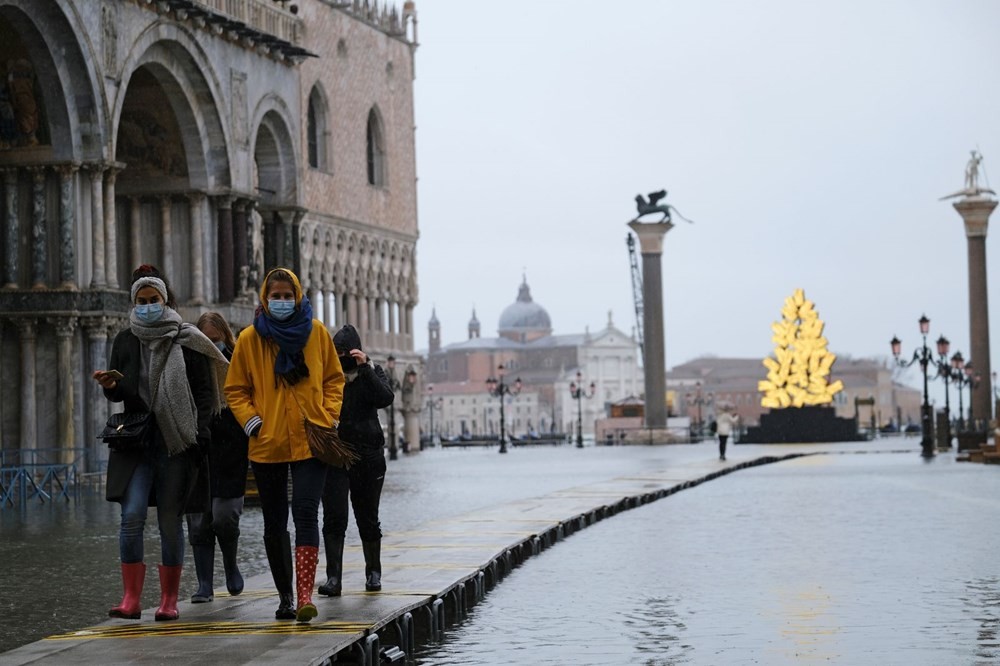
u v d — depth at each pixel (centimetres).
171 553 2230
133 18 7056
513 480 7600
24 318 6675
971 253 15812
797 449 12812
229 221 8144
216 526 2436
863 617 2480
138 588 2239
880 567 3189
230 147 8125
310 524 2170
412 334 14962
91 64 6662
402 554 3155
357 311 13675
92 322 6738
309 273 12575
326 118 12988
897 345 10531
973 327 15738
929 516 4603
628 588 2930
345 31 13350
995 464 8806
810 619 2469
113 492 2233
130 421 2209
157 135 7975
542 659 2153
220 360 2269
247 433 2177
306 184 12519
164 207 8031
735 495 5875
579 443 16825
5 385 6725
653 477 6894
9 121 6662
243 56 8375
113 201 6856
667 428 16112
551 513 4425
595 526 4416
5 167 6688
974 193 15738
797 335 15525
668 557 3494
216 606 2366
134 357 2220
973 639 2247
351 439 2492
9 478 6569
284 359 2173
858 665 2055
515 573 3231
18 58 6569
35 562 3419
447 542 3444
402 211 14650
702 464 8594
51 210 6719
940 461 9519
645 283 15875
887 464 9062
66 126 6662
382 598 2388
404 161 14738
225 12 8112
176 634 2073
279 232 9331
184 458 2239
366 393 2508
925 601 2655
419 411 15250
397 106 14550
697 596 2786
